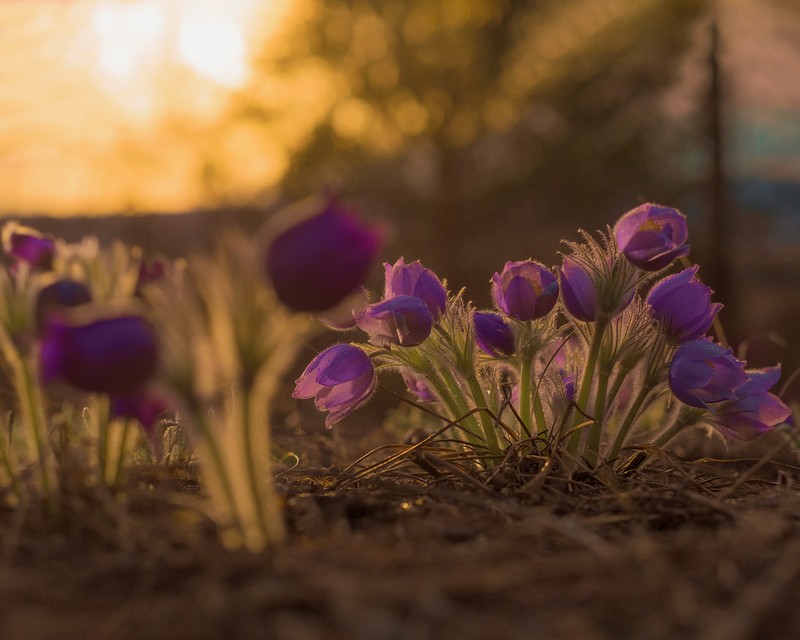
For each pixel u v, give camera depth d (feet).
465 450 2.13
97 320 1.37
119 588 1.41
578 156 8.70
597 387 2.09
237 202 7.85
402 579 1.40
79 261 1.77
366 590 1.35
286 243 1.38
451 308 2.05
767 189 8.06
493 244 9.35
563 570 1.43
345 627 1.30
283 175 9.13
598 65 8.80
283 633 1.29
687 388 1.95
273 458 2.34
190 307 1.43
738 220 7.84
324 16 8.85
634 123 8.50
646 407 2.09
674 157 8.30
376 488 1.91
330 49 8.91
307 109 9.11
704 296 1.99
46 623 1.33
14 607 1.37
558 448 2.01
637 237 1.91
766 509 1.77
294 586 1.36
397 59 9.03
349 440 2.90
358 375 2.02
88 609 1.36
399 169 9.53
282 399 3.51
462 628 1.30
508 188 9.09
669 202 8.24
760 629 1.32
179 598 1.37
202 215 7.06
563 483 1.94
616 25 8.86
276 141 8.94
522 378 2.05
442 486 1.92
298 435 2.79
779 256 8.75
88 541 1.57
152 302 1.48
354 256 1.38
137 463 1.99
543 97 9.10
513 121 9.37
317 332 1.99
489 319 2.03
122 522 1.58
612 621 1.32
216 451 1.46
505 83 9.25
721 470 2.16
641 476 2.10
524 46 9.22
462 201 9.29
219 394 1.48
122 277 1.75
